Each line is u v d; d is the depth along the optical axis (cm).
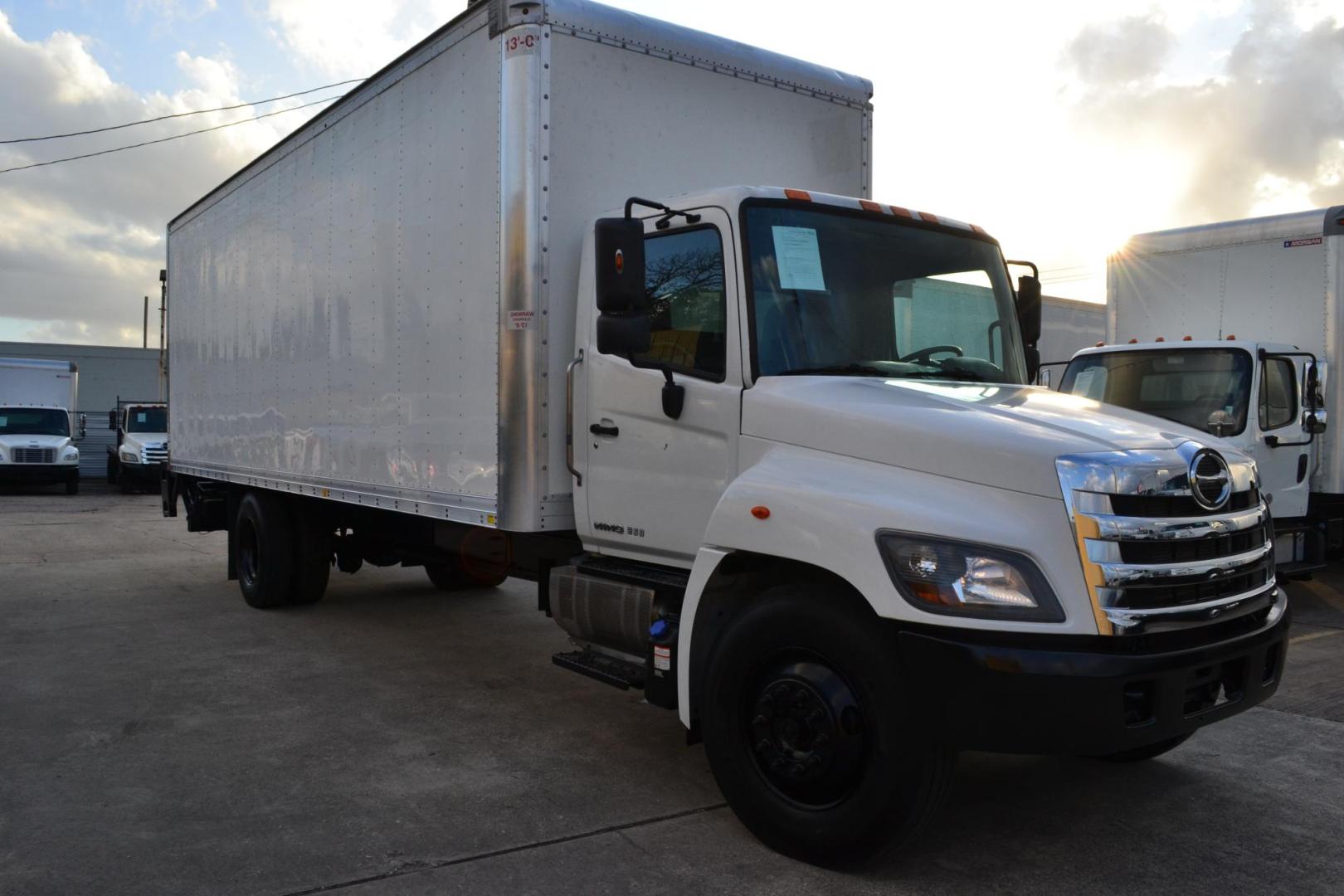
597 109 503
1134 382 996
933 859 378
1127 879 362
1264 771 479
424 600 943
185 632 791
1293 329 1009
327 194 694
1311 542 982
